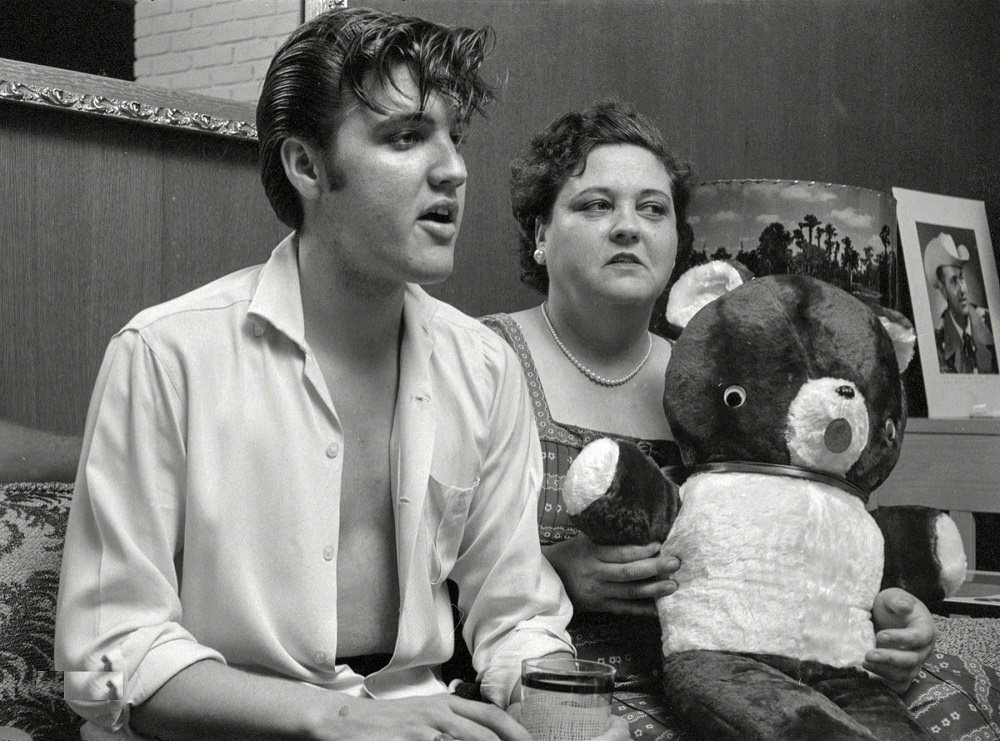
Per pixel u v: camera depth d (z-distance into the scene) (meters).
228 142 2.07
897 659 1.49
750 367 1.58
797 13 3.41
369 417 1.43
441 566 1.47
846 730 1.31
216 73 2.02
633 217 1.85
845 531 1.53
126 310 1.94
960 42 4.04
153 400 1.32
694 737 1.45
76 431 1.88
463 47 1.36
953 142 4.01
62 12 1.83
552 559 1.71
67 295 1.86
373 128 1.31
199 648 1.25
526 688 1.21
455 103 1.35
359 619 1.42
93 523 1.31
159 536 1.30
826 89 3.51
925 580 1.64
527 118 2.67
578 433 1.86
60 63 1.84
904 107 3.80
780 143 3.36
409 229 1.31
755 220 2.15
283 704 1.20
